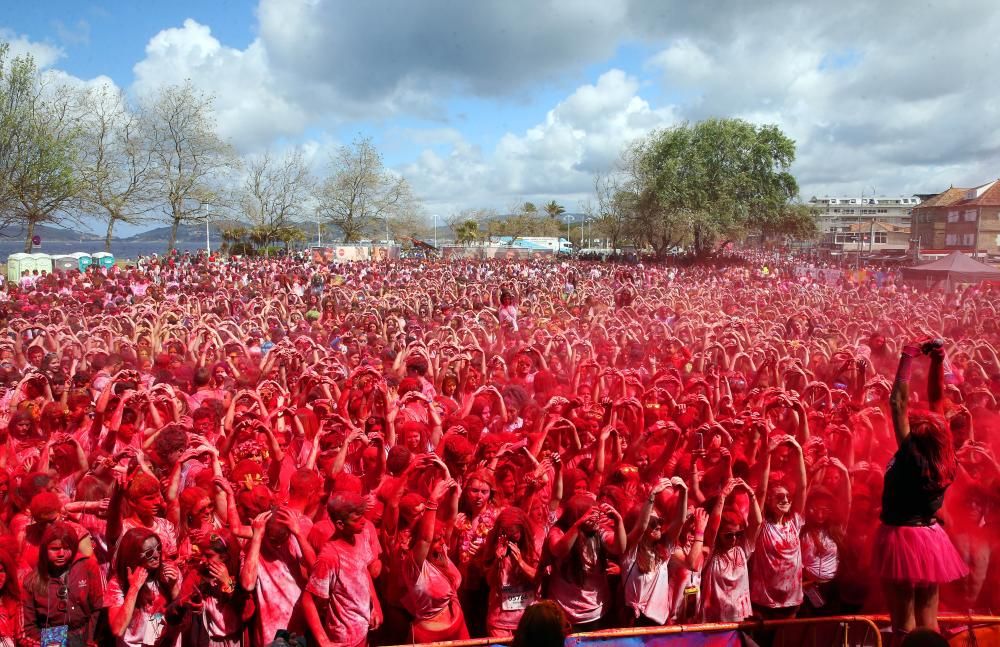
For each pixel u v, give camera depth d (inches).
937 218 2736.2
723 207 2442.2
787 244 3855.8
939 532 161.3
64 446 232.5
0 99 1561.3
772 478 214.4
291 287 1125.1
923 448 159.9
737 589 197.9
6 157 1596.9
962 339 503.5
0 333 520.4
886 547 163.0
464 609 212.2
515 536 190.4
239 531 181.3
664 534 194.2
